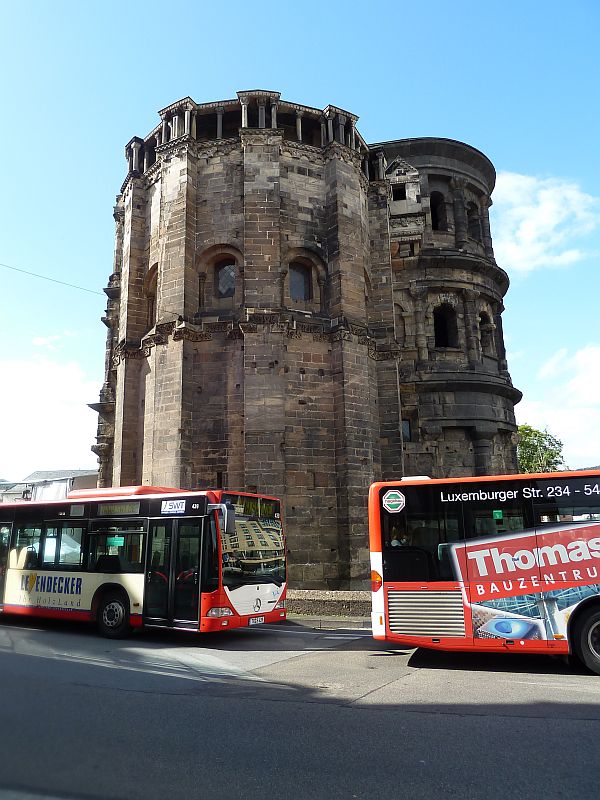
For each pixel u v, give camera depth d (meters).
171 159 28.95
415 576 12.89
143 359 29.03
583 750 7.14
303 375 26.67
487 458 36.75
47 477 77.88
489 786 6.11
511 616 12.20
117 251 36.22
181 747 7.25
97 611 17.20
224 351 26.70
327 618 19.41
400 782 6.20
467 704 9.33
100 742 7.38
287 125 30.48
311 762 6.77
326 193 29.41
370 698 9.77
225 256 28.14
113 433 33.97
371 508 13.57
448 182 41.66
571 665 12.77
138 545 16.88
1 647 14.76
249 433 25.25
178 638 16.89
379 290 31.94
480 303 40.06
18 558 19.44
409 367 37.16
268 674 11.89
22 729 7.86
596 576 11.91
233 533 16.06
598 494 12.27
